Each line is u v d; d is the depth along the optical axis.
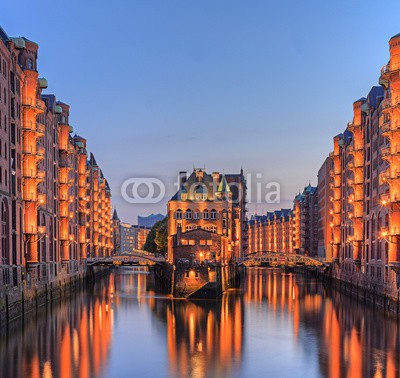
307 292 110.56
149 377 45.53
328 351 53.97
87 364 49.12
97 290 114.88
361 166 99.62
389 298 76.38
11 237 68.75
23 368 47.56
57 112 102.62
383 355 52.16
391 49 73.31
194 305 86.88
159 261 134.38
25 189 76.75
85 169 136.12
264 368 48.12
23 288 73.12
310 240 189.75
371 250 90.50
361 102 102.06
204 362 50.22
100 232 180.50
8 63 70.12
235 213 147.25
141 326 67.31
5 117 68.62
